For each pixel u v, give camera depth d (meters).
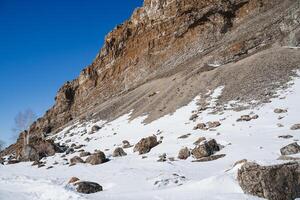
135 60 104.31
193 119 48.19
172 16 101.31
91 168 34.69
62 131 87.44
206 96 55.66
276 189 14.89
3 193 19.77
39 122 116.94
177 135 42.84
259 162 16.91
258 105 45.06
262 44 69.88
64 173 34.12
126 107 76.19
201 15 94.75
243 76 56.34
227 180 17.38
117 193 19.55
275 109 41.47
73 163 39.62
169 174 23.52
